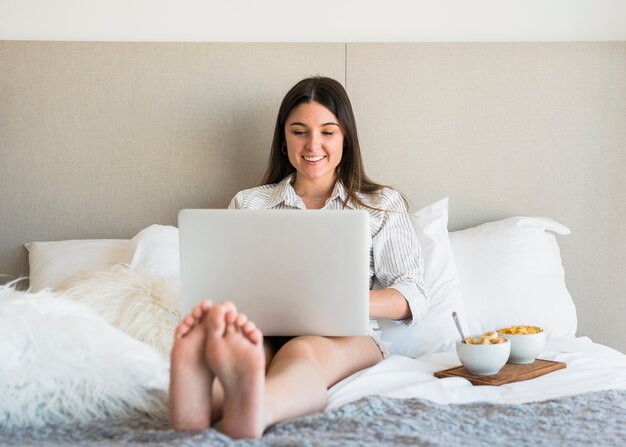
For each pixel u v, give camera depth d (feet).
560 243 8.05
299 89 6.89
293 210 4.92
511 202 8.01
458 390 4.91
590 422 4.03
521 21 8.03
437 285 6.86
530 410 4.26
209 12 8.00
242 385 3.86
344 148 7.06
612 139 7.97
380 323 6.65
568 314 7.08
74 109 7.85
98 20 7.95
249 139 7.99
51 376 4.23
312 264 4.93
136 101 7.89
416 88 7.98
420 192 7.99
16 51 7.78
